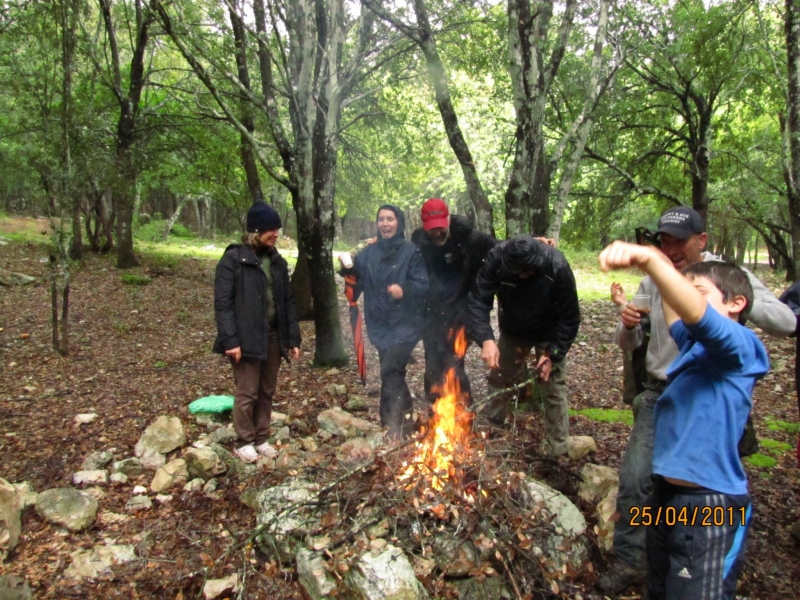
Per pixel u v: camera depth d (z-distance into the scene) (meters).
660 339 2.99
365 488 3.24
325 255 6.87
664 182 15.55
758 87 13.40
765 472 4.21
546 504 3.20
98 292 12.48
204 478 3.95
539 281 3.71
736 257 32.66
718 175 17.45
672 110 14.06
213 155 15.10
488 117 12.39
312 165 6.76
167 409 5.47
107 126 13.69
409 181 14.50
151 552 3.22
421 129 12.07
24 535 3.33
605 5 5.52
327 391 6.07
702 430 2.28
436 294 4.72
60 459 4.38
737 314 2.45
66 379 6.52
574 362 7.82
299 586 2.91
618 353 8.26
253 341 4.14
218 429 4.78
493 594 2.83
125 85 17.00
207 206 35.59
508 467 3.44
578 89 11.26
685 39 11.21
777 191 16.52
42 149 7.55
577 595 2.93
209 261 19.66
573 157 5.51
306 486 3.46
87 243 19.09
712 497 2.23
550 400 4.07
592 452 4.43
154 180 16.45
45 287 12.44
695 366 2.37
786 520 3.60
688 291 2.07
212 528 3.44
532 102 5.19
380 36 7.64
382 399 4.50
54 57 7.58
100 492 3.85
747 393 2.27
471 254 4.65
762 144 16.92
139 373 6.83
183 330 9.59
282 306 4.41
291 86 6.80
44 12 7.65
